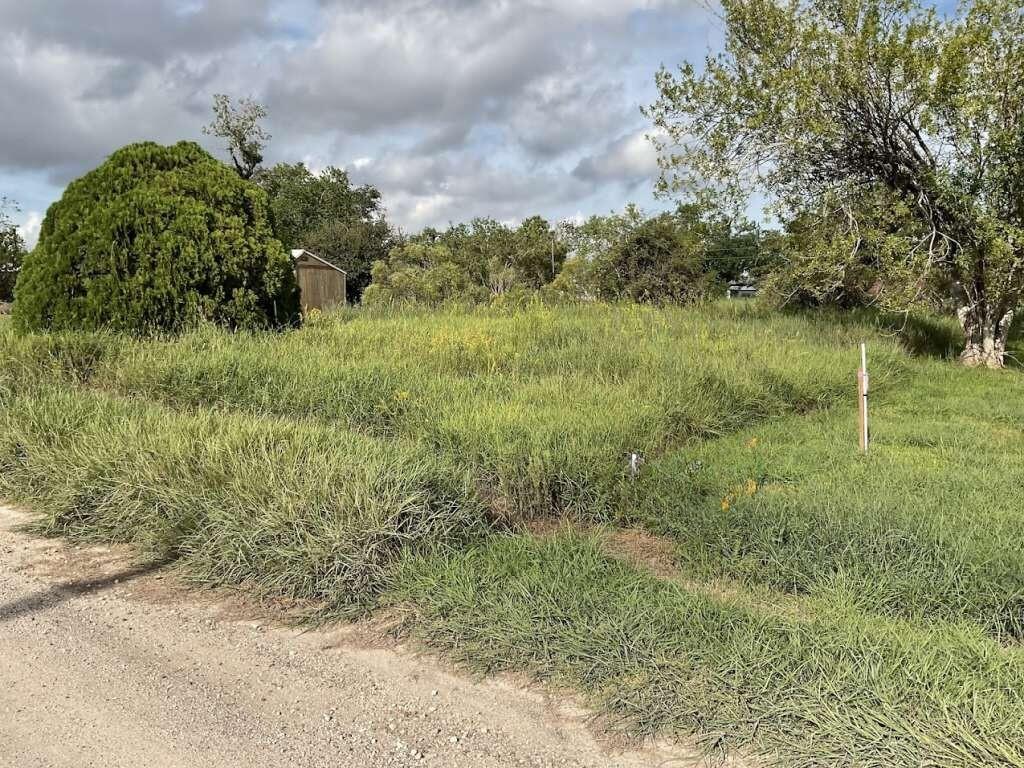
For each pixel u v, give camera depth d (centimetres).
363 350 955
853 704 276
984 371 1148
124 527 495
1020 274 1155
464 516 453
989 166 1106
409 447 520
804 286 1330
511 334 1070
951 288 1258
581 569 396
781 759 264
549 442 538
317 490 436
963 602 366
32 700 315
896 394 926
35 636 371
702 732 279
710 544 440
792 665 302
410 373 793
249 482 460
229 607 404
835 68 1143
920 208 1184
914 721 265
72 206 1000
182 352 838
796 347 1054
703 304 1541
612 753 277
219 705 311
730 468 568
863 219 1242
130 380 786
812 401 847
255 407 722
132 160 1030
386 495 429
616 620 338
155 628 380
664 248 1641
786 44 1191
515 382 762
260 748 283
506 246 2814
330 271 2555
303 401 720
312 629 379
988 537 411
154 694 320
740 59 1266
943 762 248
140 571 452
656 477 523
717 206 1377
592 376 822
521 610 352
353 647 360
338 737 290
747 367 855
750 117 1220
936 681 281
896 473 554
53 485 543
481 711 305
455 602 369
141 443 541
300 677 333
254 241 1061
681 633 327
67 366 834
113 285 946
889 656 304
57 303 956
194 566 443
